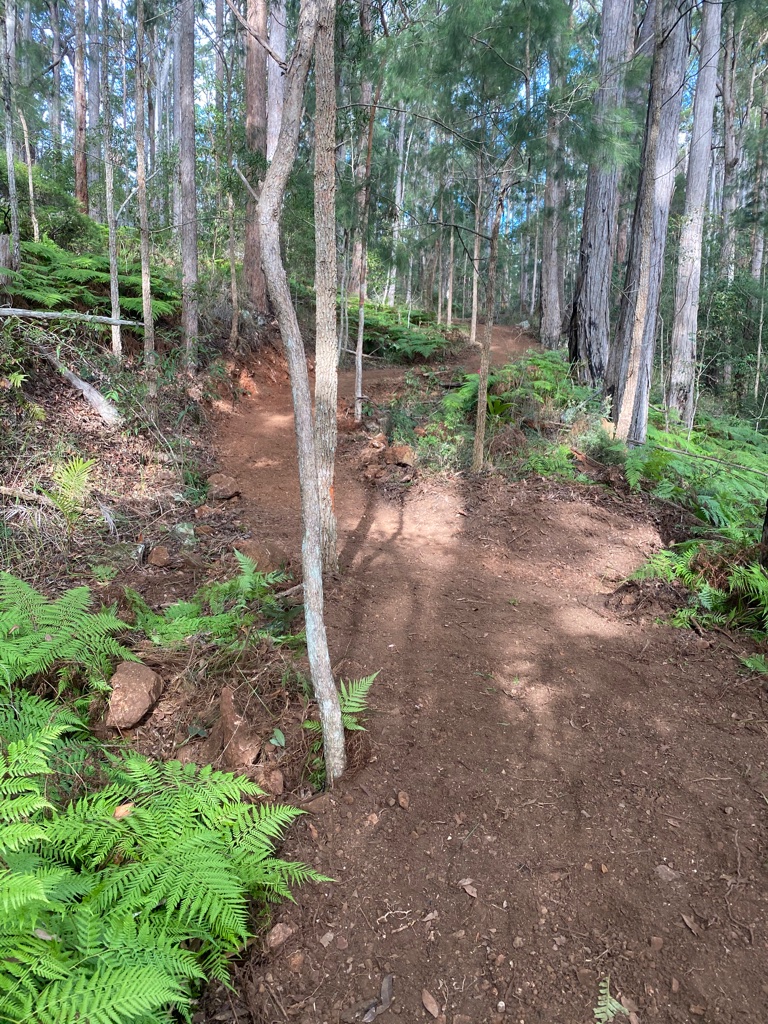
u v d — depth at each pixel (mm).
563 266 27875
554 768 2889
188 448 7469
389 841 2508
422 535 5621
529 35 5672
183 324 9727
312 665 2674
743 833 2541
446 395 9625
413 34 6133
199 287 9609
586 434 7418
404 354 15547
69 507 4984
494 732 3098
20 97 9039
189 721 3062
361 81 8141
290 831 2514
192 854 2127
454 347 16578
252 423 9391
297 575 4559
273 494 6789
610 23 8688
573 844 2504
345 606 4176
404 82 6375
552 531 5570
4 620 3125
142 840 2230
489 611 4258
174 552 5004
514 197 9758
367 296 25016
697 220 12312
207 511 5926
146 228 7566
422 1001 1979
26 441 5797
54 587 4250
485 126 6273
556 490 6336
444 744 3008
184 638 3533
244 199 10352
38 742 2109
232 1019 1925
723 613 4211
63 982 1713
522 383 8672
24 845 2037
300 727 2998
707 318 15508
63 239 11445
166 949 1843
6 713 2699
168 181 12477
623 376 8414
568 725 3168
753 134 18828
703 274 16797
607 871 2389
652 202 6996
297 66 2383
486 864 2422
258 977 2035
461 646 3809
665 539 5504
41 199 11992
